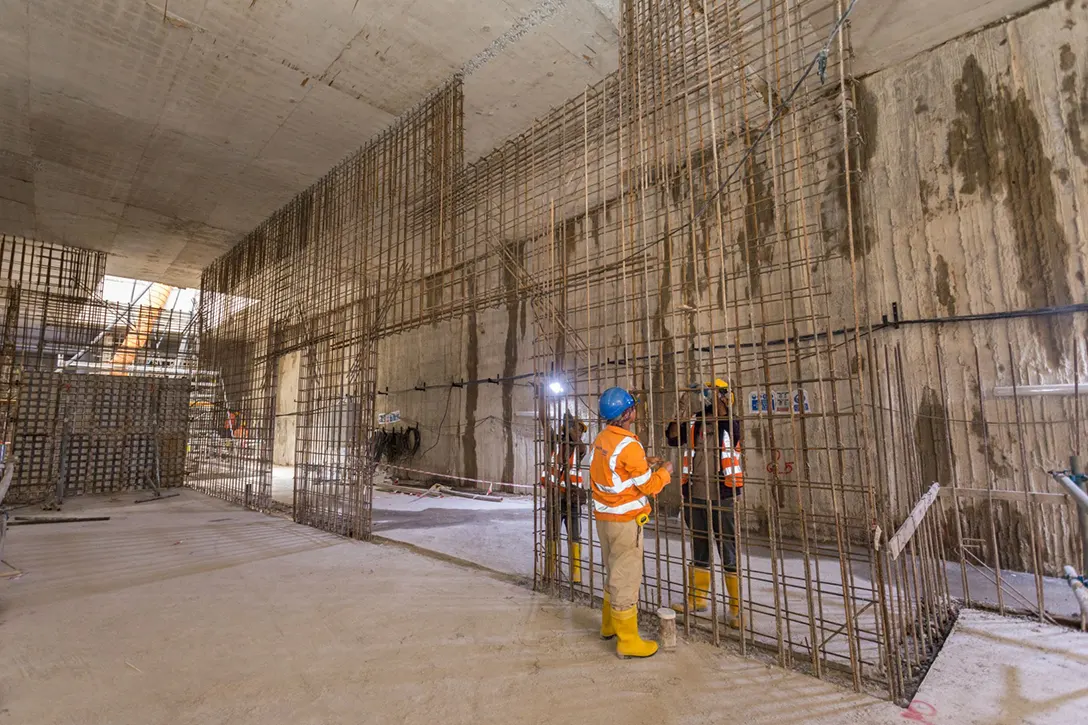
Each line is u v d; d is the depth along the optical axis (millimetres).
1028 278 4934
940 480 5250
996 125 5172
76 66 6242
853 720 2395
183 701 2584
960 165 5348
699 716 2424
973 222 5250
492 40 5762
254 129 7453
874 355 3584
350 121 7250
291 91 6656
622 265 3980
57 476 9305
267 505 8250
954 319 5254
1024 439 4879
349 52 5980
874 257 5777
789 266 3061
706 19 3820
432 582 4480
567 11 5344
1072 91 4824
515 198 6043
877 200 5805
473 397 11188
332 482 6871
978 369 4852
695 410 4035
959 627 3525
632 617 3031
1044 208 4902
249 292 10578
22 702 2572
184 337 13906
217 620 3615
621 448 3141
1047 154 4910
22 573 4746
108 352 12891
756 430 6520
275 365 8719
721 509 3457
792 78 5188
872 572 2770
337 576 4660
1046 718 2414
